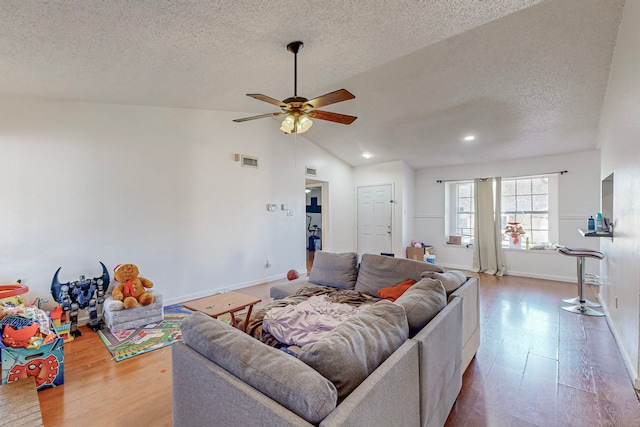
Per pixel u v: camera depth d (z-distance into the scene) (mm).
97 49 2027
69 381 2105
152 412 1798
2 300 2367
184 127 3914
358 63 2598
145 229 3564
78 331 2865
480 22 1998
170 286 3771
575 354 2504
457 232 6438
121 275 3096
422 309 1609
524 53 2652
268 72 2744
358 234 6887
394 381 1125
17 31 1717
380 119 4336
